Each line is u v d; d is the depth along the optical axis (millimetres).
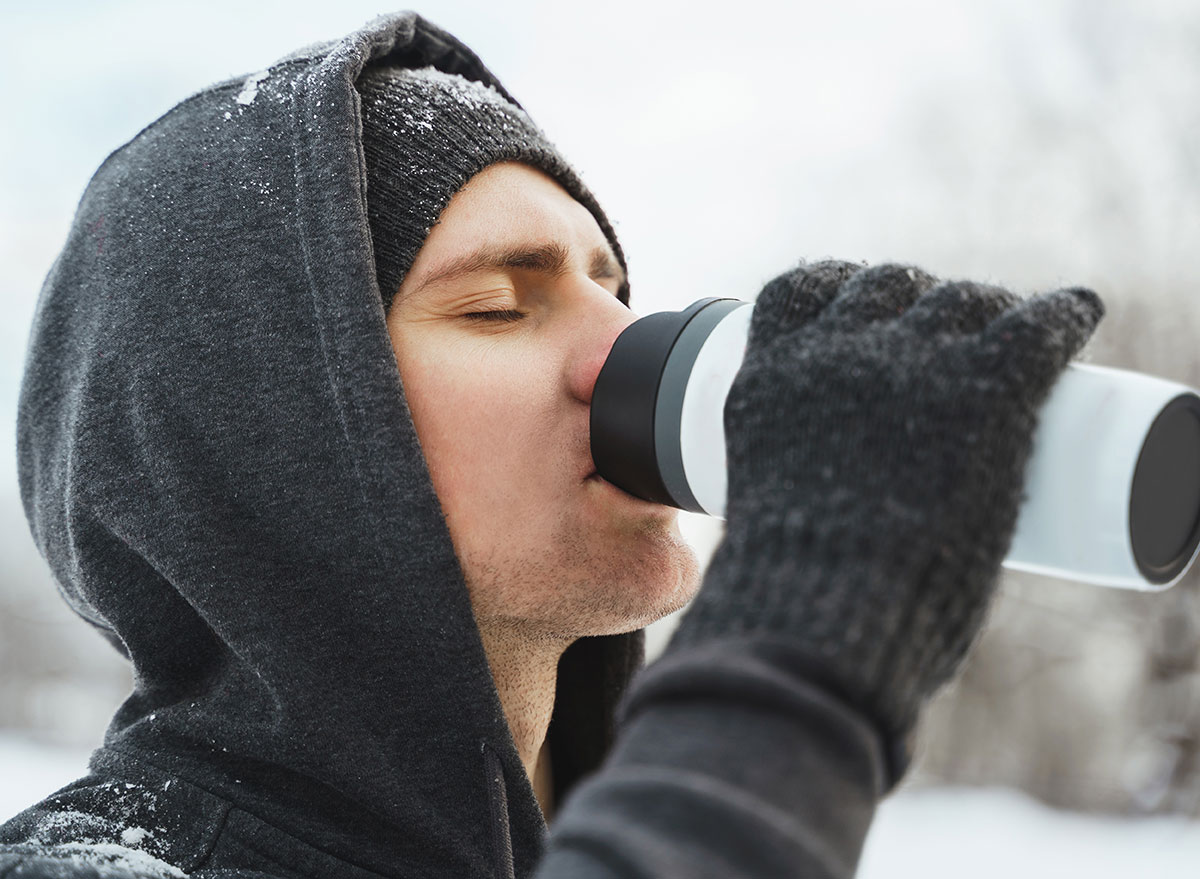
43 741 8438
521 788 889
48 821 829
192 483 899
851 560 582
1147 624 7180
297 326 901
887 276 729
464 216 982
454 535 927
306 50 1088
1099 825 4848
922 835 4492
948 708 7910
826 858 500
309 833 842
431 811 867
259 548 896
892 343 667
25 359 1151
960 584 594
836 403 648
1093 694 7652
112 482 927
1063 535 644
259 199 934
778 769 520
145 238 966
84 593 986
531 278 1006
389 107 990
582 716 1287
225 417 902
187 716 895
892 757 562
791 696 532
